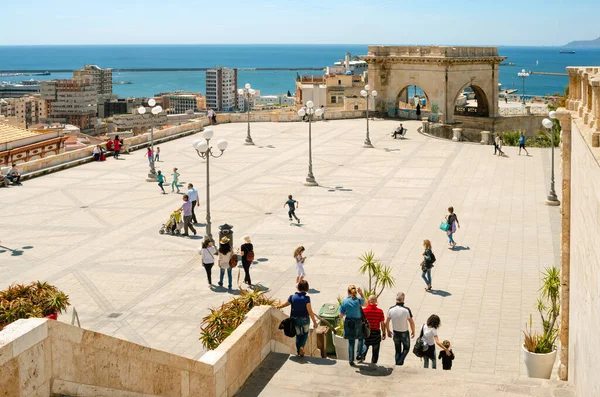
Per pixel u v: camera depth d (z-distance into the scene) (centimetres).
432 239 3281
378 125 7331
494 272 2786
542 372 1753
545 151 5722
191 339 2181
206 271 2667
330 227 3512
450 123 7544
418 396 1362
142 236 3378
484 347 2067
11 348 797
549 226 3462
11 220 3691
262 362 1543
